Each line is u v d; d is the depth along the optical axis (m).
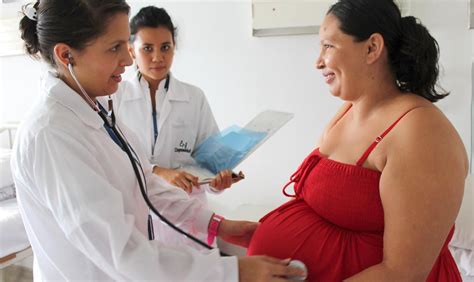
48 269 0.87
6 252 1.88
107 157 0.87
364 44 0.79
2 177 2.19
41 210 0.81
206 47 2.17
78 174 0.75
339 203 0.83
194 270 0.75
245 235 1.11
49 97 0.83
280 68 2.04
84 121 0.85
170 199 1.13
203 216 1.13
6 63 2.70
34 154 0.77
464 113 1.73
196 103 1.74
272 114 1.42
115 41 0.80
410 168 0.71
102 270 0.81
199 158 1.49
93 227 0.73
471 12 1.64
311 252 0.85
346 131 0.89
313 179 0.90
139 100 1.67
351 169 0.81
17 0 2.54
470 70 1.69
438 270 0.82
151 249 0.75
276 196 2.17
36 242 0.86
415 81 0.82
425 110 0.75
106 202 0.74
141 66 1.58
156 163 1.66
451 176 0.70
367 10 0.77
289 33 1.96
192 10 2.15
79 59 0.81
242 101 2.15
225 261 0.77
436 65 0.83
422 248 0.71
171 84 1.70
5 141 2.75
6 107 2.79
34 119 0.80
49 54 0.83
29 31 0.84
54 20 0.78
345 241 0.82
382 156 0.77
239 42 2.09
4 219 1.90
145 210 1.00
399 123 0.76
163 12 1.57
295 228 0.89
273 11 1.97
